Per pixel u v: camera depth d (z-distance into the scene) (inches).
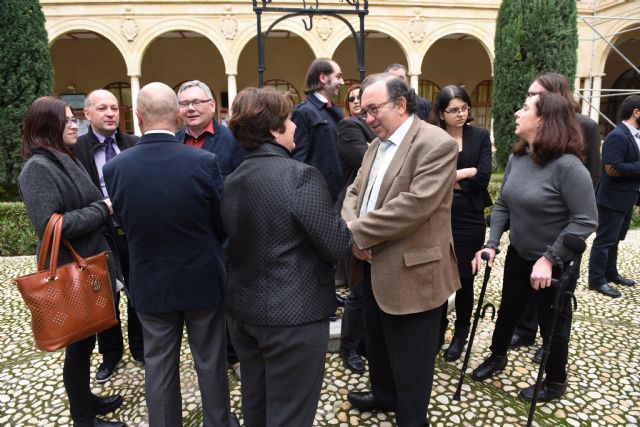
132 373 113.0
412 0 483.5
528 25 287.9
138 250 72.7
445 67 625.9
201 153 72.9
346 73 608.4
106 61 571.8
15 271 202.5
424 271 75.2
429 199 69.5
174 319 75.9
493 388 103.2
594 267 161.3
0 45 240.4
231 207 65.7
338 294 150.7
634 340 125.8
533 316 121.0
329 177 121.4
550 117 85.9
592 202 83.1
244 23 468.1
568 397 99.9
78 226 78.3
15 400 103.3
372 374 90.9
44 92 255.9
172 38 577.0
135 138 123.6
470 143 109.3
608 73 662.5
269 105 65.3
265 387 71.3
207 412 78.4
